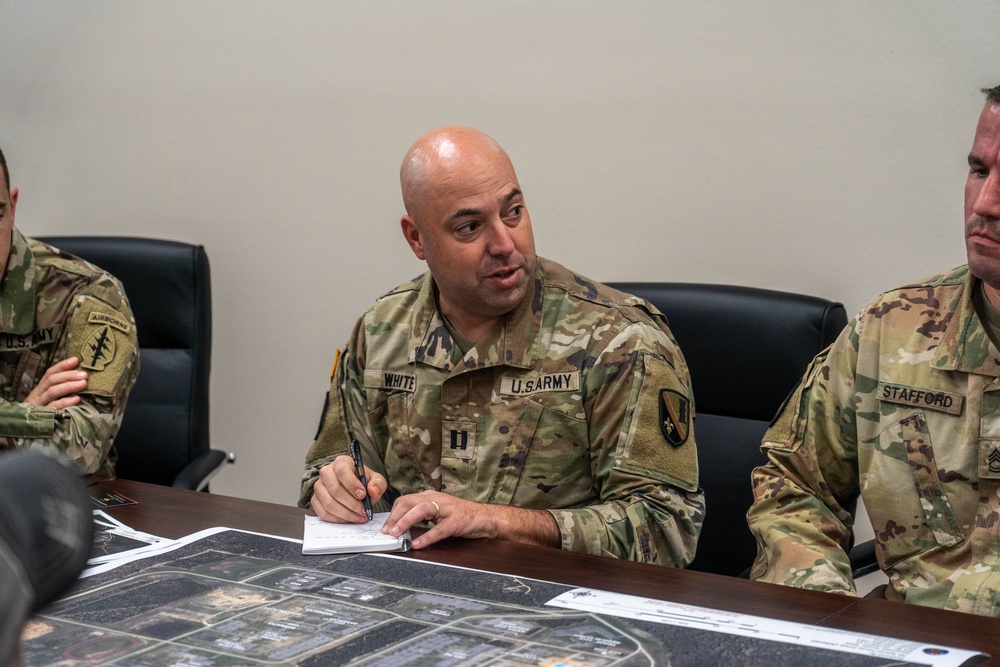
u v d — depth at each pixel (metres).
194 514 1.48
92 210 3.10
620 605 1.09
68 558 0.38
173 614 1.07
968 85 2.07
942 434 1.47
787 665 0.92
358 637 1.00
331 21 2.71
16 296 1.97
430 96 2.62
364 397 1.78
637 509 1.50
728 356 1.85
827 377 1.57
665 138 2.37
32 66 3.11
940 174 2.12
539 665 0.92
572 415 1.61
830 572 1.37
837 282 2.24
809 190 2.24
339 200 2.77
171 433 2.29
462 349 1.68
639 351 1.60
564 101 2.47
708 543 1.87
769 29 2.23
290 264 2.86
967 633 1.02
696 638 0.99
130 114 3.00
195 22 2.88
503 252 1.54
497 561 1.26
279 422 2.95
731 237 2.33
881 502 1.51
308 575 1.20
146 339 2.33
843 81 2.18
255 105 2.83
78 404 1.87
